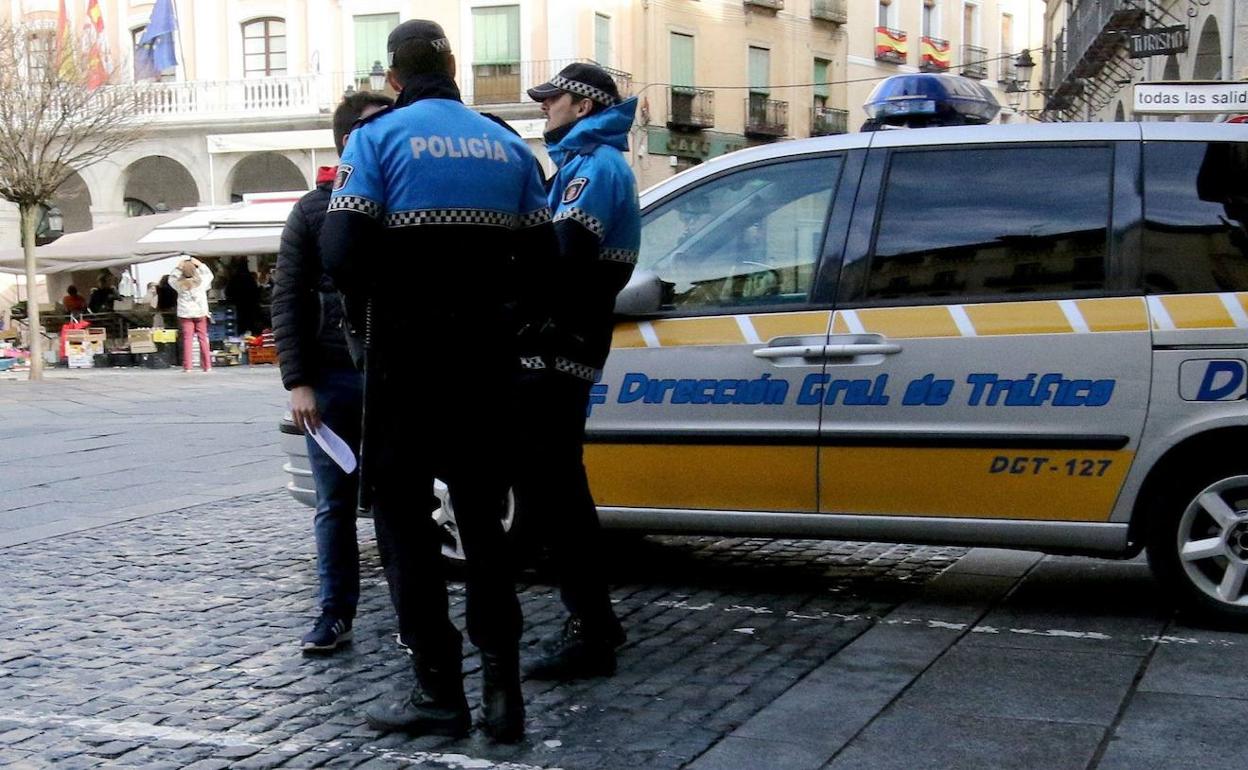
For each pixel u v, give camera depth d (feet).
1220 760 13.48
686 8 137.49
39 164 76.59
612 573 22.15
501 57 126.00
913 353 18.78
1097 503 18.38
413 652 14.48
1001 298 18.67
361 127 13.74
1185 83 34.09
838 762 13.55
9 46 79.66
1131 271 18.35
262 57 128.06
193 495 31.14
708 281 19.93
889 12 164.55
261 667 17.26
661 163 135.64
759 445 19.36
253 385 65.77
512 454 14.24
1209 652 17.21
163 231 82.53
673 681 16.22
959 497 18.74
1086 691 15.67
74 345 85.61
